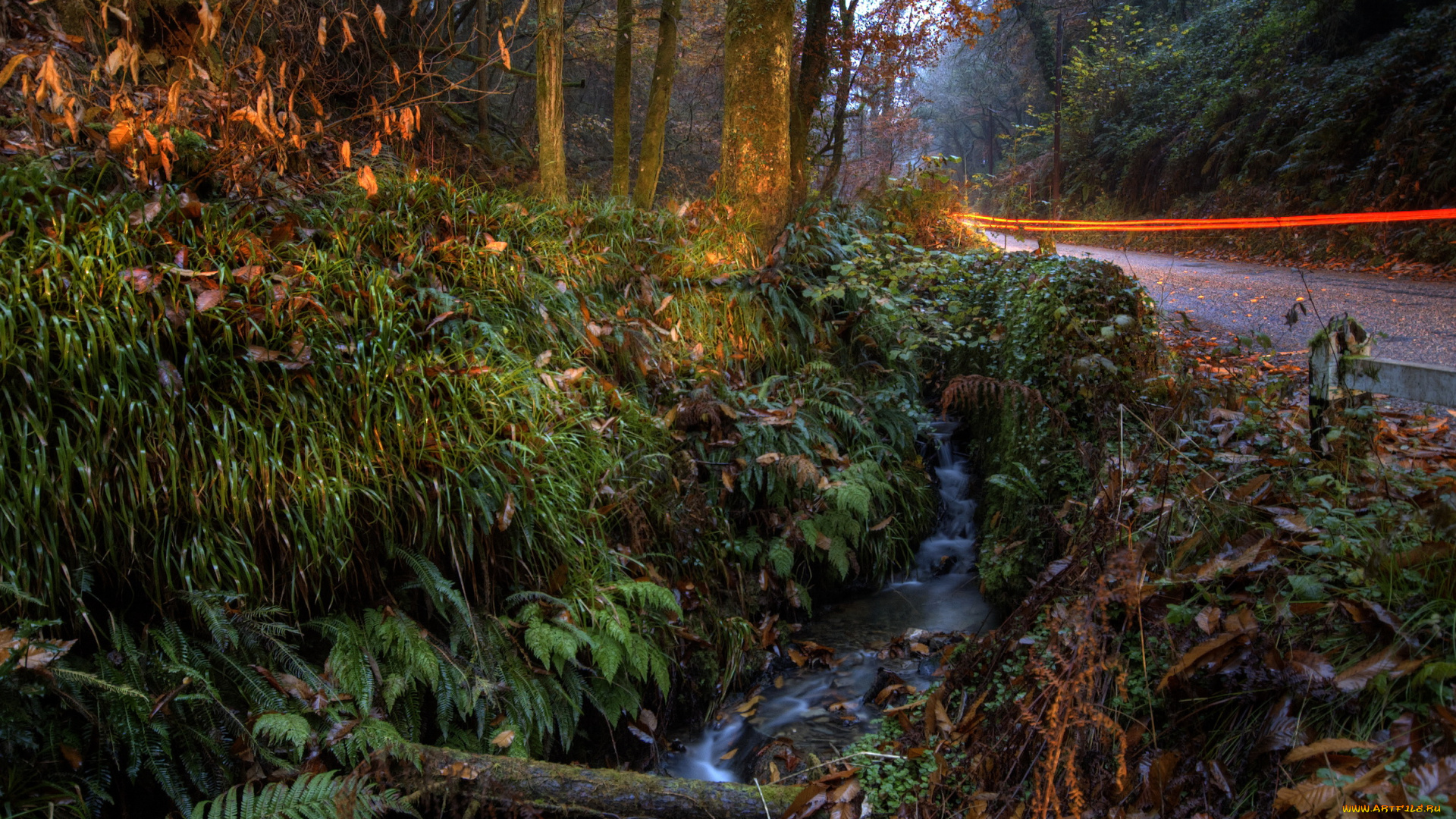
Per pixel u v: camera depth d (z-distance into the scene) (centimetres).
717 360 559
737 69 689
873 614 497
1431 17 1415
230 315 326
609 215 588
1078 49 2948
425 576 326
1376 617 223
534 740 336
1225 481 327
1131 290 507
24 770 237
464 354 391
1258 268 1295
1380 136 1353
